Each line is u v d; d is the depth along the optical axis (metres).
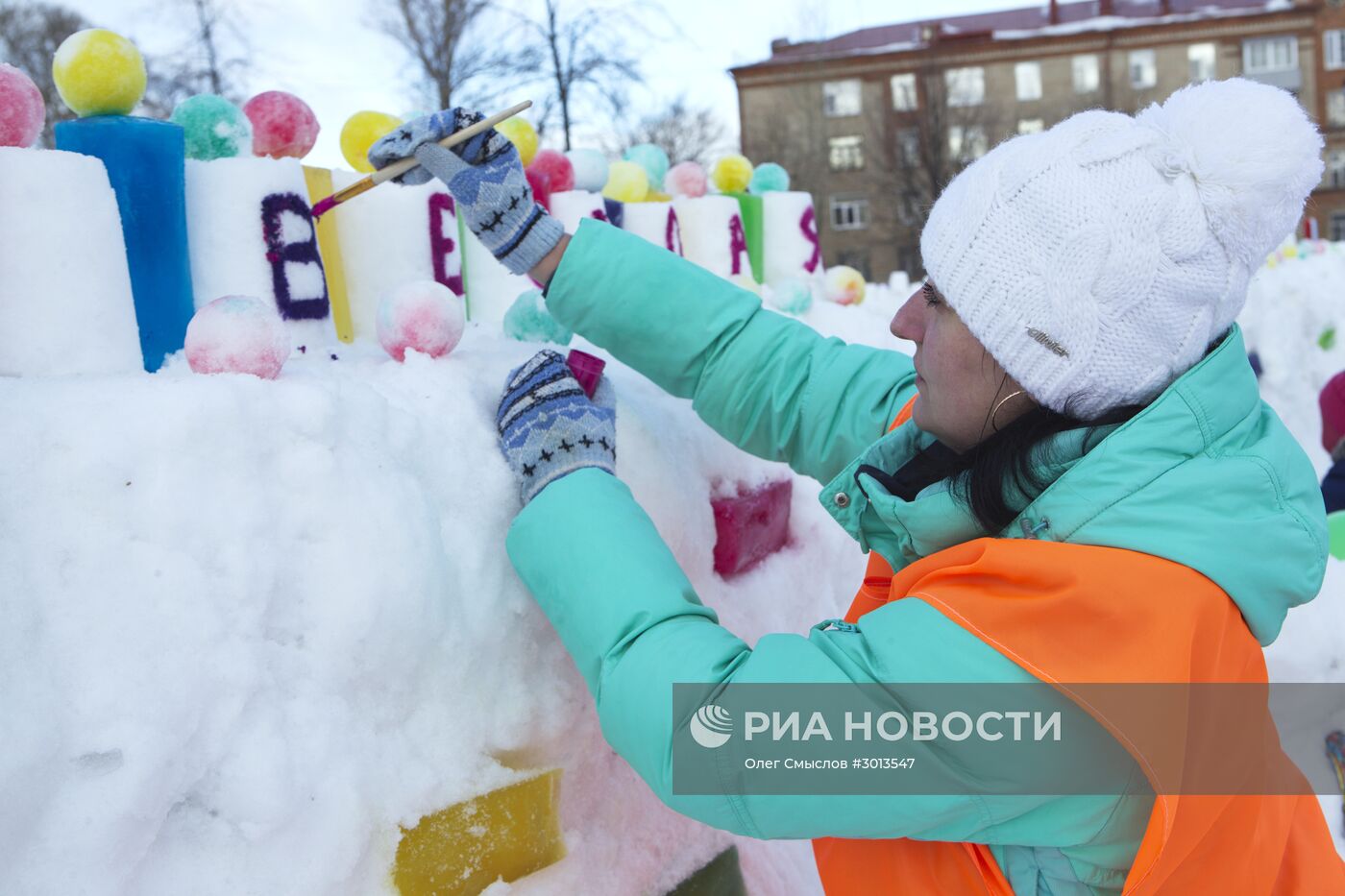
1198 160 0.83
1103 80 26.86
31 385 0.81
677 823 1.25
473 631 0.97
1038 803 0.82
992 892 0.88
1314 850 1.04
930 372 0.95
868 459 1.04
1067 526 0.83
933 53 23.11
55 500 0.73
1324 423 2.86
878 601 1.10
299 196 1.24
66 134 1.07
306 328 1.24
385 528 0.89
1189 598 0.79
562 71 8.54
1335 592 1.96
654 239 2.04
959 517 0.91
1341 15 26.09
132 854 0.73
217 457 0.80
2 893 0.67
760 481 1.48
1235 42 26.45
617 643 0.89
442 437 1.00
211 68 7.53
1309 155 0.83
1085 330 0.83
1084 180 0.83
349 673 0.87
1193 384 0.84
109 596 0.74
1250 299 4.57
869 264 25.86
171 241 1.10
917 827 0.84
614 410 1.10
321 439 0.87
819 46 19.55
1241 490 0.83
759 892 1.36
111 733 0.72
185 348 0.91
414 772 0.92
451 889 0.94
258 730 0.80
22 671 0.68
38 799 0.69
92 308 0.96
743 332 1.22
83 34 1.08
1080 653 0.79
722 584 1.42
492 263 1.68
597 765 1.13
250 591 0.80
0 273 0.91
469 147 1.13
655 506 1.21
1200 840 0.86
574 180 1.90
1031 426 0.89
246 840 0.80
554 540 0.94
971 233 0.87
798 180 19.80
